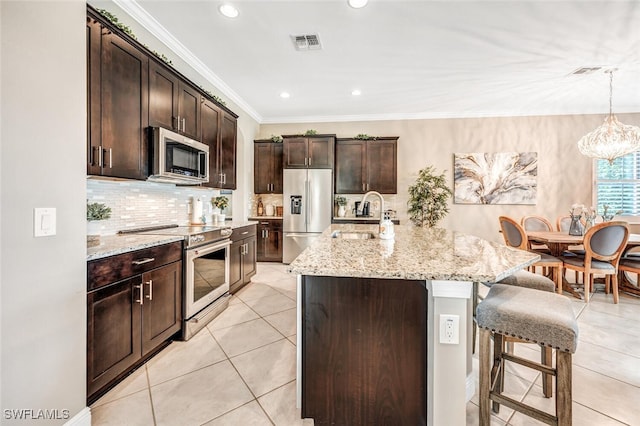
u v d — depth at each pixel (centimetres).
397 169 533
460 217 523
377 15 248
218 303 287
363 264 124
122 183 249
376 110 507
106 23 183
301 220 503
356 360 134
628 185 491
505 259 134
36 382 120
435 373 120
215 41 289
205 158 298
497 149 513
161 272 211
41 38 121
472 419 154
